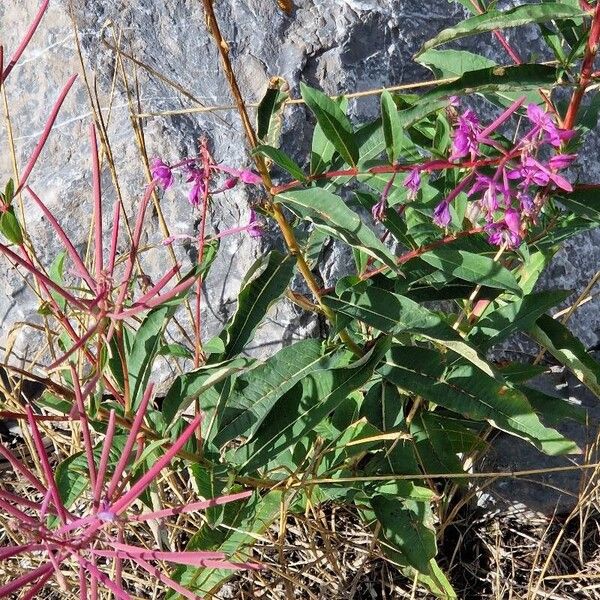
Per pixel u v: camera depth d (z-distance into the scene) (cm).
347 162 46
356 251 52
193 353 62
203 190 48
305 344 53
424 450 58
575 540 64
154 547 62
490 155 52
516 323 54
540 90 53
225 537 52
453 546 65
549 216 54
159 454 49
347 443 54
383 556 58
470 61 56
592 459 65
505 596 62
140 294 64
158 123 65
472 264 49
